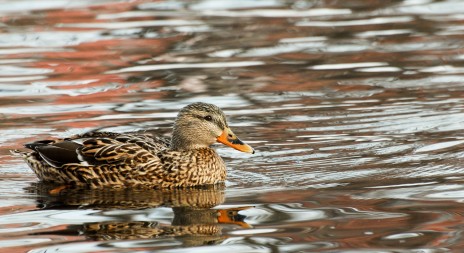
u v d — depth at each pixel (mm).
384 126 15922
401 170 13367
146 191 13047
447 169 13336
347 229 10633
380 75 19641
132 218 11344
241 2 27906
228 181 13305
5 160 14500
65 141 13594
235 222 11055
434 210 11320
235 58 21344
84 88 18828
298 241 10219
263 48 22266
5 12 26703
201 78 19531
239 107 17281
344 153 14422
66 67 20688
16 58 21578
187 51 22094
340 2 27875
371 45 22453
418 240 10195
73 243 10289
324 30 24125
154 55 21719
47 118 16625
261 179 13242
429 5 27125
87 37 23672
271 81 19234
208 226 10891
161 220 11242
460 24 24625
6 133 15695
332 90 18484
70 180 13352
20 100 17938
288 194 12328
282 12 26484
